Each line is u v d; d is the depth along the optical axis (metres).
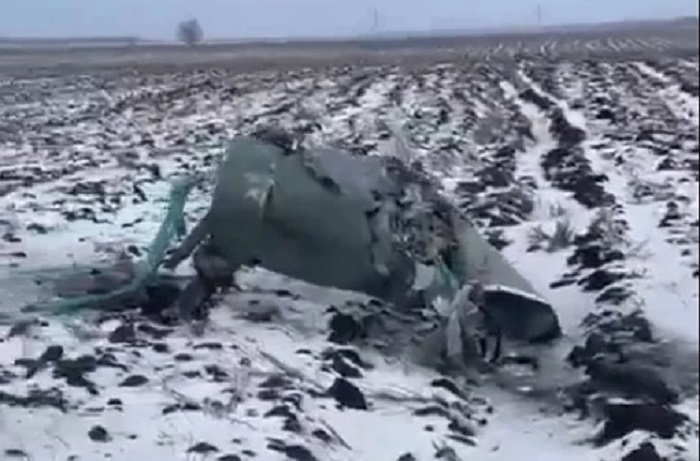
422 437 9.52
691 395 10.77
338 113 34.84
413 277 12.02
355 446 9.27
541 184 22.59
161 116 36.47
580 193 20.59
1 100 25.69
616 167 24.08
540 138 30.62
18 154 24.86
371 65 71.62
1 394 9.59
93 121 33.56
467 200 19.00
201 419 9.21
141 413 9.33
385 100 41.09
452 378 11.23
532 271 15.18
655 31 138.88
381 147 23.05
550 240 16.38
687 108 37.25
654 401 10.46
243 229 12.23
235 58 85.38
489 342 11.71
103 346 11.09
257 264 12.33
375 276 12.03
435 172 21.48
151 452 8.48
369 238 12.01
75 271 13.57
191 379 10.21
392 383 10.68
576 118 34.56
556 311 13.33
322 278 12.11
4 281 13.12
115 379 10.14
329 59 82.56
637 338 11.98
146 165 23.53
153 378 10.18
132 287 12.75
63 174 22.34
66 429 8.89
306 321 12.28
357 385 10.50
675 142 28.48
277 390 9.95
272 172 12.27
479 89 46.66
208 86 52.09
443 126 30.45
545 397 10.83
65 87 42.44
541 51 85.88
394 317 12.06
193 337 11.54
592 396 10.58
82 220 17.22
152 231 16.48
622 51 80.75
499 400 10.84
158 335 11.59
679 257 15.49
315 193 12.10
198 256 12.50
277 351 11.17
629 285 13.88
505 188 20.84
